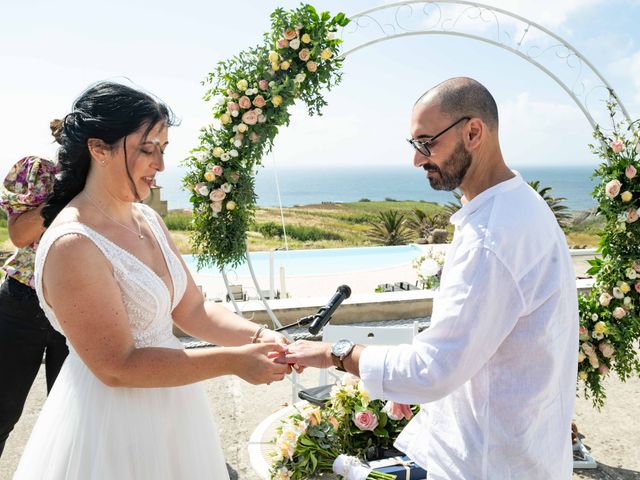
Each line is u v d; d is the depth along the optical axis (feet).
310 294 32.53
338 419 7.50
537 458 4.87
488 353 4.74
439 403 5.26
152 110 4.94
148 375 4.98
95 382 5.31
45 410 5.58
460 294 4.67
